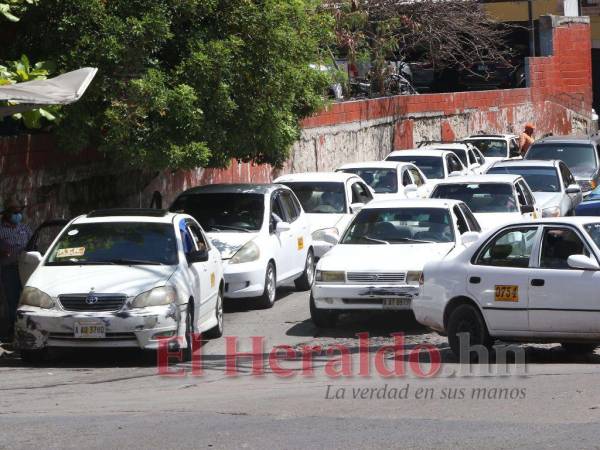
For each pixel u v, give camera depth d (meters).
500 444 11.73
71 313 18.45
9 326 22.19
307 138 44.03
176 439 12.32
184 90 23.86
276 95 26.00
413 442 11.91
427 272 19.11
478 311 18.41
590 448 11.47
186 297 19.41
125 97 23.66
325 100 31.20
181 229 20.98
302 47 26.70
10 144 24.36
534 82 69.31
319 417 13.62
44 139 25.75
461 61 63.53
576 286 17.38
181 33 25.23
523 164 36.81
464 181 30.48
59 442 12.30
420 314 19.25
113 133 23.72
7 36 24.77
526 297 17.80
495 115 64.56
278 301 27.30
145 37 23.61
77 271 19.41
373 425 12.98
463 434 12.30
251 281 24.97
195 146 24.47
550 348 20.53
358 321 24.06
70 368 19.08
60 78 20.30
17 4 23.42
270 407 14.52
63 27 23.64
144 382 17.48
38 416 14.17
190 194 27.28
